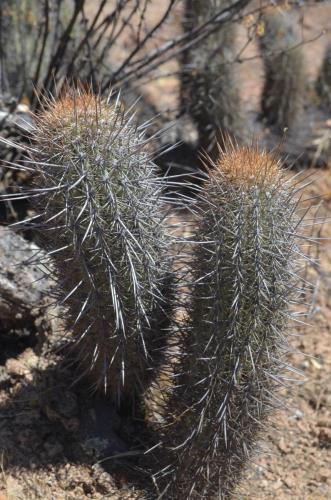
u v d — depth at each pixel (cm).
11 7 152
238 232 83
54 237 89
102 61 142
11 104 127
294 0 151
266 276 84
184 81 154
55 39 139
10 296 107
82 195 85
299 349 125
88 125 85
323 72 178
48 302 107
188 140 161
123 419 103
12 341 111
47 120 86
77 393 102
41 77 151
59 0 138
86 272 88
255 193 82
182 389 92
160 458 97
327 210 153
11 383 105
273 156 88
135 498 96
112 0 200
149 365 97
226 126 152
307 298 134
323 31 145
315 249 145
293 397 117
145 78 180
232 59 150
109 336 92
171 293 95
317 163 168
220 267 84
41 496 95
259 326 86
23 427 100
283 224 84
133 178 87
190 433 92
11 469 97
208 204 85
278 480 106
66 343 101
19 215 120
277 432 112
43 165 86
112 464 98
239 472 96
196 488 95
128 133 87
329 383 120
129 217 87
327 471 108
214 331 87
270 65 167
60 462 98
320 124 175
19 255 108
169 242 94
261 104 172
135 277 87
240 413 90
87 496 96
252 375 88
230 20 138
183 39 139
